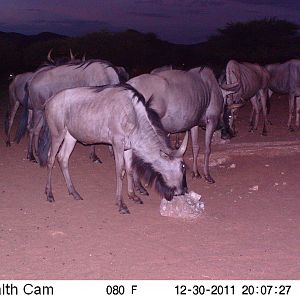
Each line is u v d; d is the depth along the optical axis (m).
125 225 8.55
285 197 10.06
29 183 11.02
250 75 16.06
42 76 12.66
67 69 12.70
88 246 7.68
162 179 8.88
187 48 55.16
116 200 9.30
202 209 9.08
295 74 17.28
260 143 14.73
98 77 12.60
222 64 49.53
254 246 7.67
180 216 8.88
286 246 7.67
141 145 8.95
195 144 11.46
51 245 7.71
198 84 10.77
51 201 9.76
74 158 13.38
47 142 10.41
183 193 8.95
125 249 7.57
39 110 12.77
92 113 9.21
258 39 50.03
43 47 55.75
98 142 9.41
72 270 6.87
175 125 10.41
